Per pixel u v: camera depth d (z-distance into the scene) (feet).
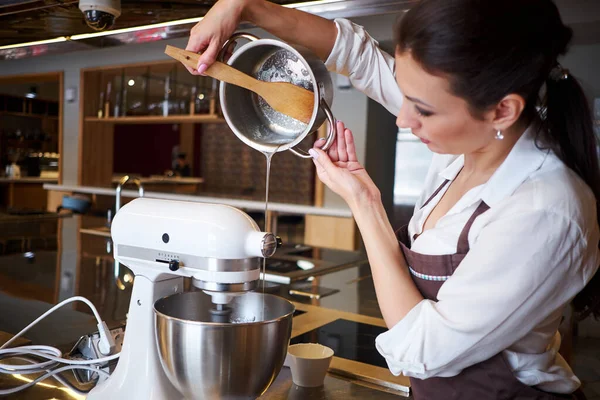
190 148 36.70
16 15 5.74
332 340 4.25
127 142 37.06
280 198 20.21
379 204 2.92
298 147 3.12
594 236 2.57
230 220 2.83
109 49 19.36
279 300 2.94
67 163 21.31
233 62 3.11
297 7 5.24
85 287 5.71
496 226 2.52
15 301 5.11
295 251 8.27
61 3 5.25
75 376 3.52
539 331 2.78
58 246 8.27
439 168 3.57
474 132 2.52
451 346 2.52
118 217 3.20
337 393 3.34
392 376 3.54
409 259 2.93
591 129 2.67
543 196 2.48
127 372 3.14
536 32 2.34
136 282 3.14
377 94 3.95
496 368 2.69
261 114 3.29
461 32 2.27
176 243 2.93
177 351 2.64
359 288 6.12
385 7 4.99
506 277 2.44
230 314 2.99
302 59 2.87
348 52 3.76
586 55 13.43
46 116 31.45
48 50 7.69
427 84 2.40
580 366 5.47
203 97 18.92
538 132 2.69
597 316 2.91
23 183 26.94
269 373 2.74
